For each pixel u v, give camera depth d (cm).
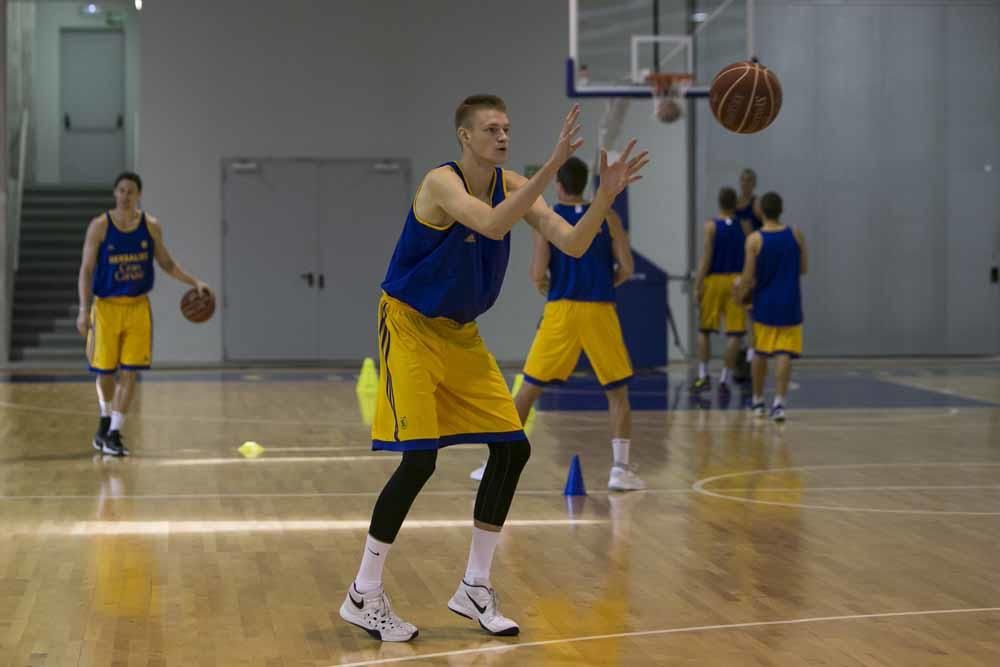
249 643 442
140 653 430
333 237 1903
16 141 2027
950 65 1919
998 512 699
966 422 1128
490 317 1919
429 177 436
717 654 427
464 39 1908
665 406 1267
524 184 436
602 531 647
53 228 2039
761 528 654
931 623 468
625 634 454
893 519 679
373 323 1912
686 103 1903
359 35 1898
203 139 1883
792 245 1127
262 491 766
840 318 1919
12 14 2006
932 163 1920
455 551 596
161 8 1869
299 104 1895
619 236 755
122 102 2389
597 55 1595
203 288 938
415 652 431
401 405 446
